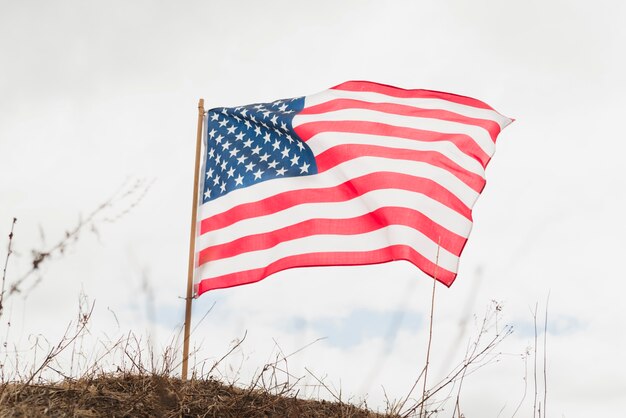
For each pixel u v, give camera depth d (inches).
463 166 254.8
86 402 184.4
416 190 247.1
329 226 249.9
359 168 253.9
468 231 245.0
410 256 236.1
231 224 262.7
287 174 263.1
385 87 277.4
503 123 265.9
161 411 186.1
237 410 198.2
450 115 266.5
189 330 226.7
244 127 279.4
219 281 255.8
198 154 276.5
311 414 209.6
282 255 250.4
